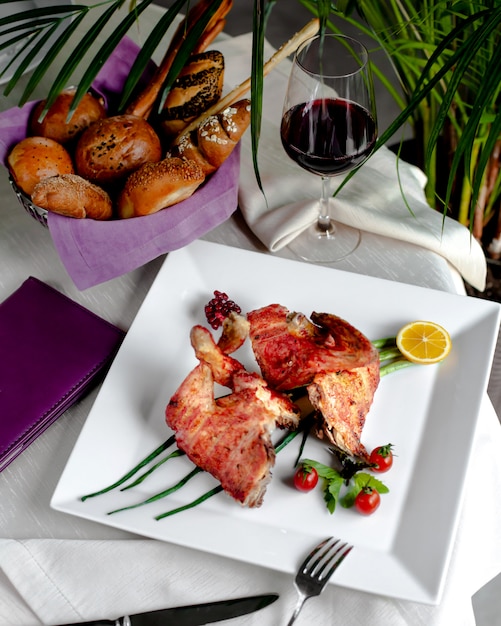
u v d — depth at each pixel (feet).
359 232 3.41
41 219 3.13
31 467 2.82
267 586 2.59
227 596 2.58
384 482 2.74
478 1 3.64
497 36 3.83
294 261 3.21
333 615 2.55
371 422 2.87
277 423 2.73
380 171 3.60
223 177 3.09
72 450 2.82
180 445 2.67
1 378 2.91
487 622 4.27
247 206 3.42
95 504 2.69
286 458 2.77
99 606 2.58
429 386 2.94
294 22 7.00
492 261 5.24
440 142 5.02
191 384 2.69
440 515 2.65
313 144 3.00
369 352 2.72
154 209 2.99
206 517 2.67
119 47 3.38
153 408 2.89
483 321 3.05
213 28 3.26
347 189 3.49
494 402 4.64
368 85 2.96
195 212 3.05
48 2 3.84
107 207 3.02
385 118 6.37
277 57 3.10
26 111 3.20
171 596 2.59
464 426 2.83
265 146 3.63
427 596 2.50
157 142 3.11
